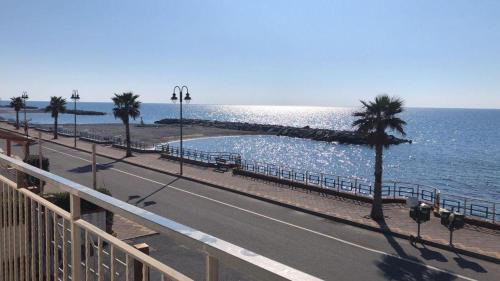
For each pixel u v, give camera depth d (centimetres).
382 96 1916
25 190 356
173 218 1900
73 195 267
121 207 214
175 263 1292
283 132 9512
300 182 2652
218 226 1789
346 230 1773
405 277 1283
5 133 2284
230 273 1183
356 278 1273
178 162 3662
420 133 11912
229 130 10088
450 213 1577
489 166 5669
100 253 249
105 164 3566
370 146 1944
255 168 3306
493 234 1702
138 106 4047
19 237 362
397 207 2152
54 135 5738
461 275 1302
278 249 1520
